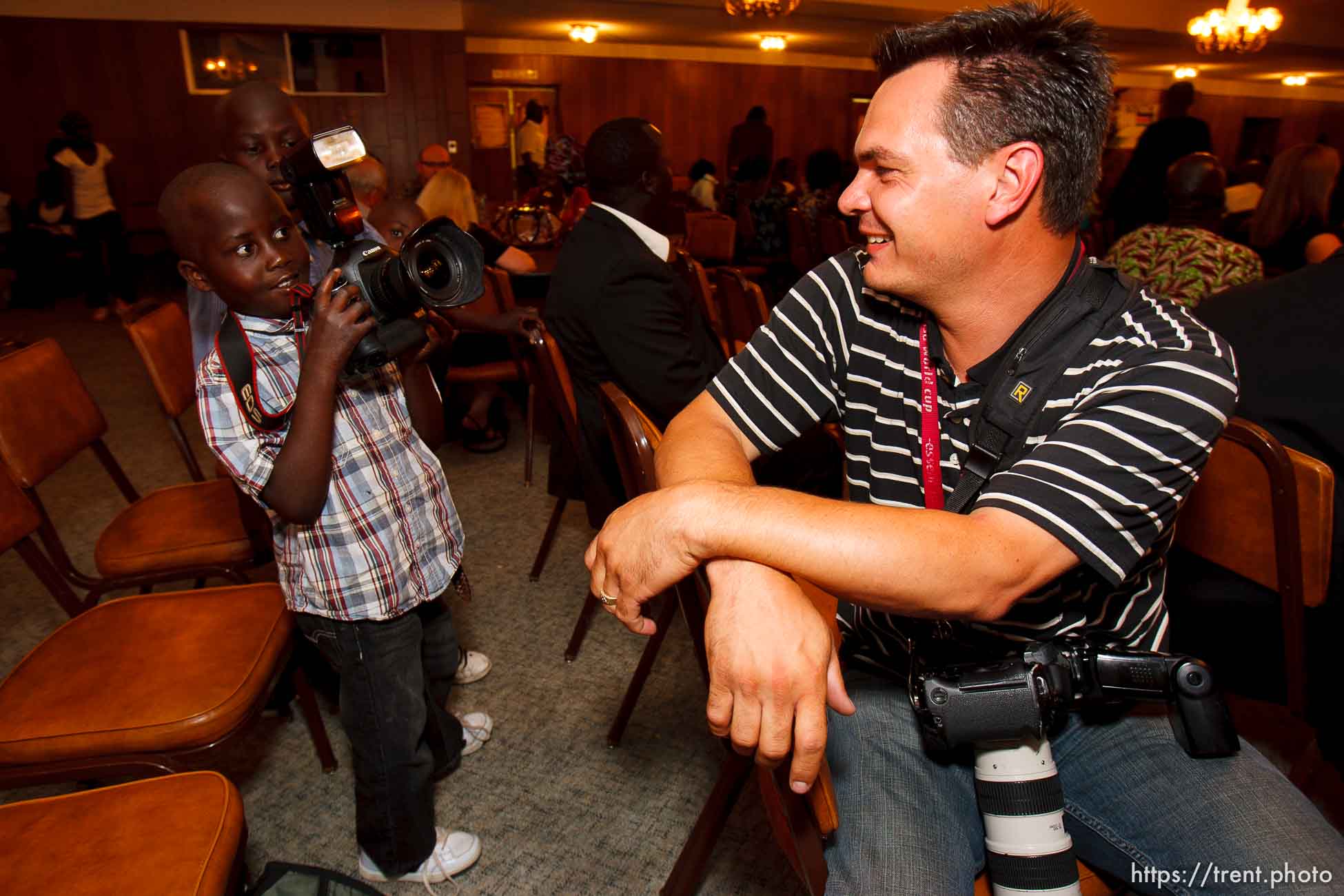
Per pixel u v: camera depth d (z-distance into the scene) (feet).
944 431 2.86
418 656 4.06
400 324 3.49
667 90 37.86
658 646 5.17
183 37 24.82
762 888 4.37
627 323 5.90
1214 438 2.29
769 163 23.88
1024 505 2.16
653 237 6.17
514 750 5.43
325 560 3.68
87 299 21.33
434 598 4.32
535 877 4.46
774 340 3.20
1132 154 10.82
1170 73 43.19
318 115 26.55
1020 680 2.35
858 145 2.48
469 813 4.91
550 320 6.40
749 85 39.11
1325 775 4.14
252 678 4.04
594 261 5.97
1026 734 2.36
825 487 6.58
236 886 3.06
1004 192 2.34
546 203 15.46
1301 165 10.30
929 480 2.89
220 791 3.20
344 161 3.26
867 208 2.54
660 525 2.27
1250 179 19.25
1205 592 4.01
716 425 3.16
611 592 2.45
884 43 2.45
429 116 27.35
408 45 26.50
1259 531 3.57
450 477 10.01
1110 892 2.82
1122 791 2.76
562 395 5.95
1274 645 3.92
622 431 3.45
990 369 2.68
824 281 3.16
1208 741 2.50
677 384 6.01
